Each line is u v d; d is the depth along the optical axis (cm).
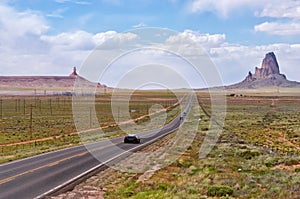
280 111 13325
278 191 1708
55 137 5725
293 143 4866
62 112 12362
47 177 2166
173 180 2189
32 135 6234
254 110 13700
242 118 9806
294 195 1606
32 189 1797
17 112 12162
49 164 2738
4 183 1945
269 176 2162
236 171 2500
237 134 5722
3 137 5891
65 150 3788
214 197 1641
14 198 1584
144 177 2300
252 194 1686
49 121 9194
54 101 19362
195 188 1798
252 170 2512
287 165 2839
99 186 1964
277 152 3809
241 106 16338
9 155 3450
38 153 3525
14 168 2531
